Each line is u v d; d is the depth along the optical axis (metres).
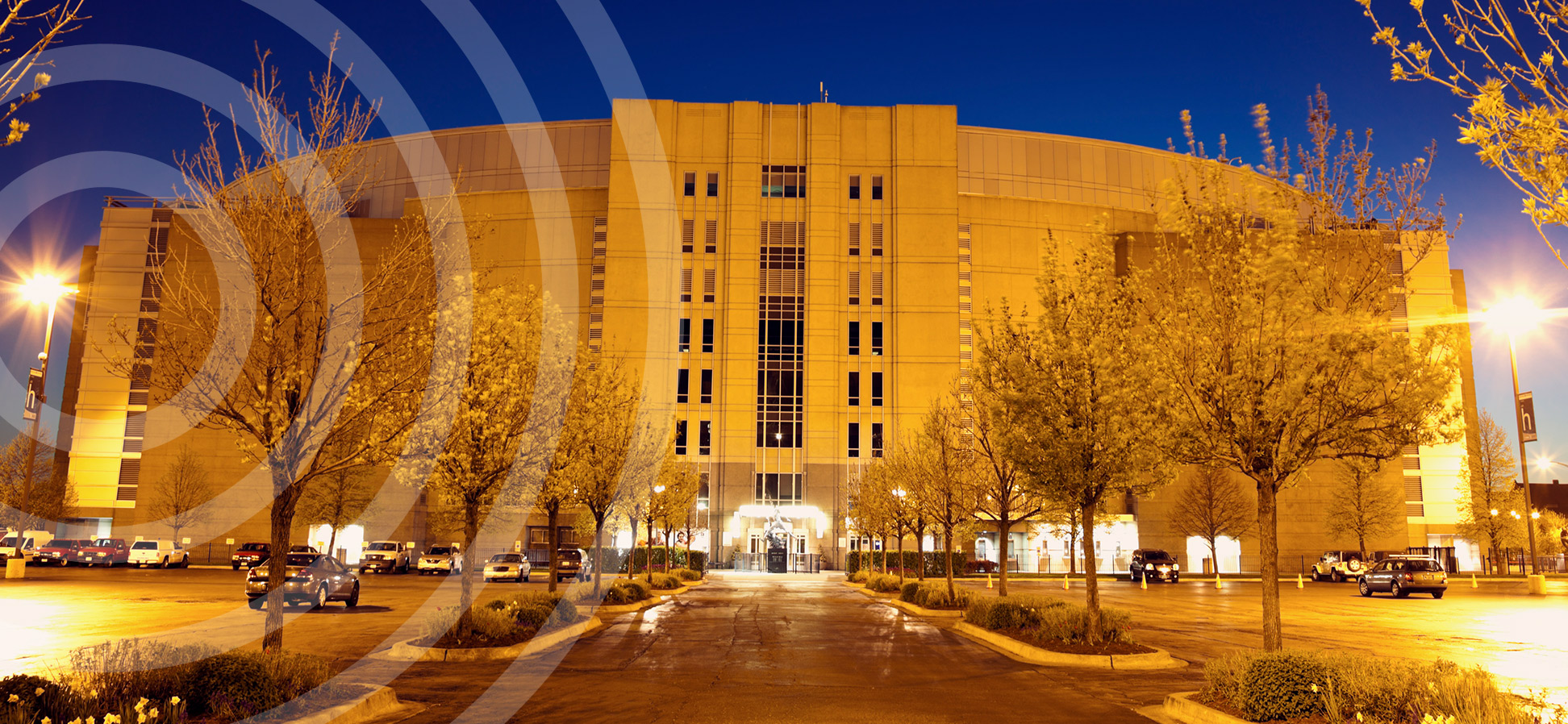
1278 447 11.52
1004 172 76.75
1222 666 11.05
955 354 66.81
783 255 68.06
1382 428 11.22
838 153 69.19
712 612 26.88
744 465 65.44
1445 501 73.94
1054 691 12.72
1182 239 12.66
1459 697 8.84
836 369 66.69
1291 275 11.34
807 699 11.89
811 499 65.00
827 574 61.31
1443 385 10.89
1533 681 13.61
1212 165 12.53
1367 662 10.12
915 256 68.00
